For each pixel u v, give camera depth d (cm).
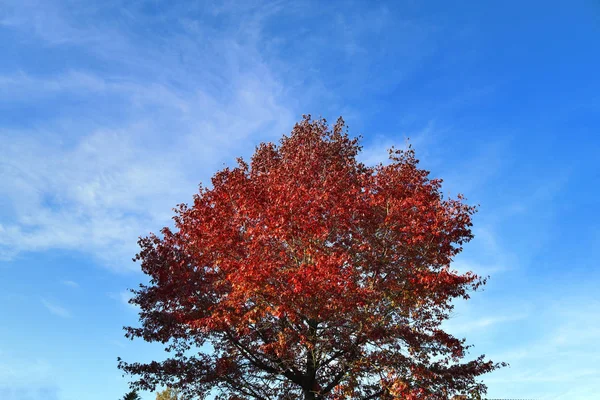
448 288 1953
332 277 1711
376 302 1936
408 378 1892
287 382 2164
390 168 2267
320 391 2031
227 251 2022
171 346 2258
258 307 1861
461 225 1966
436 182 2212
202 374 2155
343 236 2045
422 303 1975
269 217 1909
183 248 2233
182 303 2150
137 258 2309
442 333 2072
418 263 1981
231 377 2183
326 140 2936
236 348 2227
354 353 2027
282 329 2102
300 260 1956
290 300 1808
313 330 1986
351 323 1953
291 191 2039
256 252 1877
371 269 1995
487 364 2136
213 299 2169
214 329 2119
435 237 1952
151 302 2280
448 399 1902
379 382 1948
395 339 2006
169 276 2203
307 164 2503
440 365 2109
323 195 2009
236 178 2211
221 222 2059
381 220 2045
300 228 1877
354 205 2005
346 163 2781
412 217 1966
